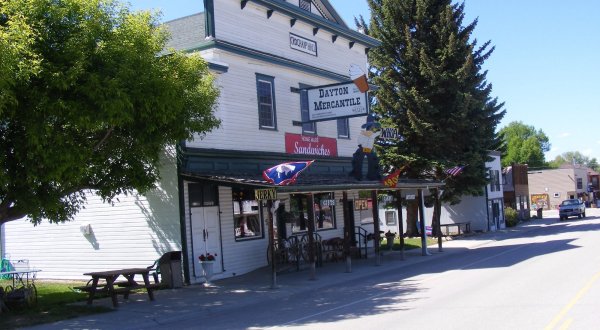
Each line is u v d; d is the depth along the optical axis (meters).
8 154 11.40
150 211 17.98
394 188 21.42
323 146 24.50
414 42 31.39
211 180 16.66
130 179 14.02
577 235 29.78
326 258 23.28
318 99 22.33
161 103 12.48
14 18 10.48
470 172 32.44
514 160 105.88
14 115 10.86
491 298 11.51
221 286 16.75
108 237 18.97
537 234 34.12
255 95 20.92
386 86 31.72
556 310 9.69
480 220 42.28
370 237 25.78
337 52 26.30
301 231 23.02
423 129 30.64
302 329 9.75
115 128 13.18
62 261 20.06
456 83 30.83
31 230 20.81
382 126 31.56
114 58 11.98
